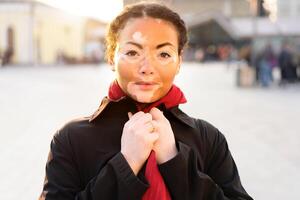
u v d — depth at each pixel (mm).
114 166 1604
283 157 7434
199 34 55531
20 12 40531
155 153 1670
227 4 55781
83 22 51094
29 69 36062
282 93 19031
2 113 12188
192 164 1683
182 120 1799
